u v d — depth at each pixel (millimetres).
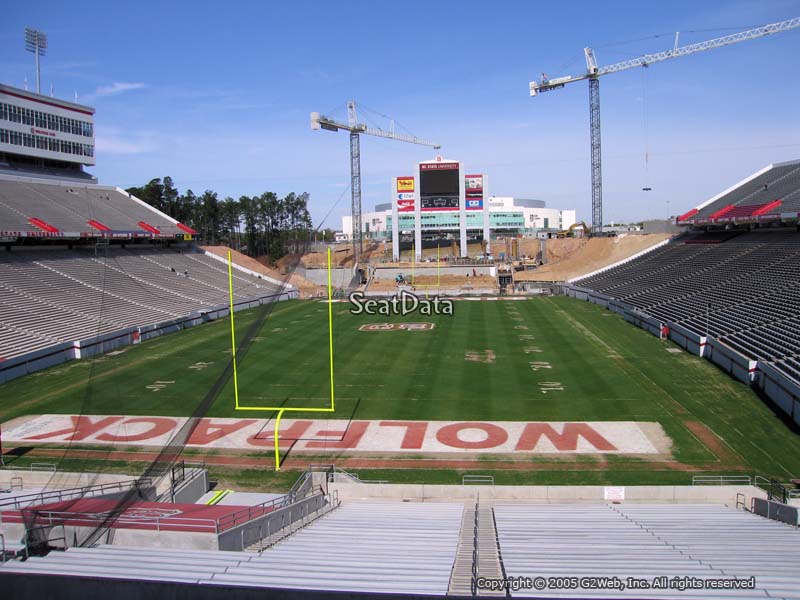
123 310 38781
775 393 21609
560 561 8891
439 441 19203
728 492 14555
